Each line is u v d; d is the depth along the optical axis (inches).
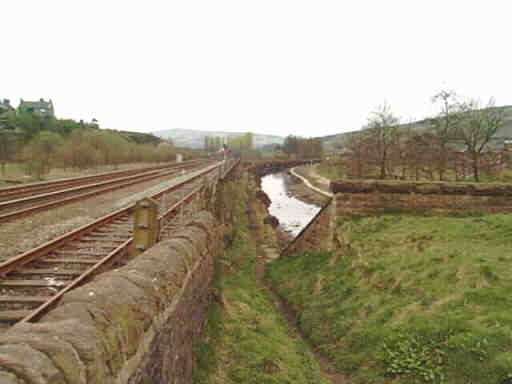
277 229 1016.2
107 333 87.0
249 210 1082.7
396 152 1119.6
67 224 333.4
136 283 117.6
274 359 251.8
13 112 2406.5
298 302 379.9
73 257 231.9
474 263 267.6
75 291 98.5
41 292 176.2
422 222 410.0
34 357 63.4
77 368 69.2
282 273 487.8
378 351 238.7
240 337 272.4
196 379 195.9
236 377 221.5
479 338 196.9
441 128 845.8
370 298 302.4
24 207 412.5
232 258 557.9
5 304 159.2
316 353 282.7
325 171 2551.7
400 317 253.8
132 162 2068.2
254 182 2032.5
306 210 1454.2
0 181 799.7
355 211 460.4
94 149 1414.9
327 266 418.3
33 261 219.6
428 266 297.7
